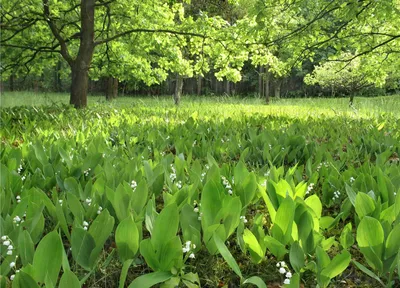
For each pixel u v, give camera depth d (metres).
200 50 14.09
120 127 6.04
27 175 2.95
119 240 1.65
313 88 41.00
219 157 4.19
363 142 4.90
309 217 1.83
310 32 9.85
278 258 1.89
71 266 1.87
